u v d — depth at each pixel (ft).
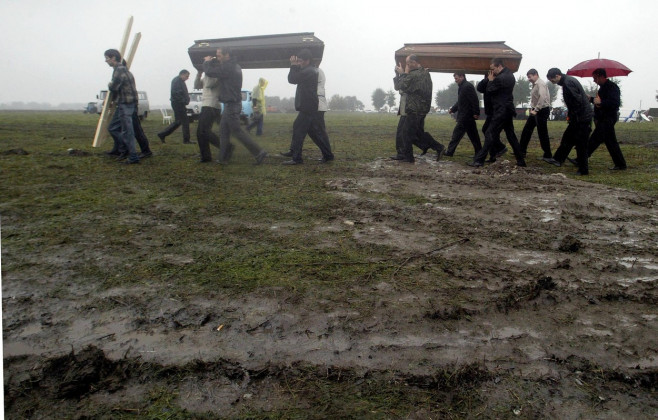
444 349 7.54
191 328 8.07
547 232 13.91
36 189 18.43
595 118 25.31
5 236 12.65
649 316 8.80
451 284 9.95
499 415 6.08
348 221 14.67
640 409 6.24
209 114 25.35
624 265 11.33
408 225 14.40
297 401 6.29
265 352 7.39
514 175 23.40
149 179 20.94
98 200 16.85
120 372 6.85
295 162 25.93
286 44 32.45
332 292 9.47
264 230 13.60
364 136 49.70
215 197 17.65
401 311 8.71
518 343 7.79
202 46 34.17
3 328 7.98
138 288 9.56
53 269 10.46
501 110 25.39
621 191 19.63
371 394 6.44
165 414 6.00
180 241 12.50
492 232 13.76
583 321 8.57
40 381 6.61
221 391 6.48
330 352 7.41
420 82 26.35
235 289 9.55
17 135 44.11
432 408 6.19
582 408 6.24
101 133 30.94
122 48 28.37
